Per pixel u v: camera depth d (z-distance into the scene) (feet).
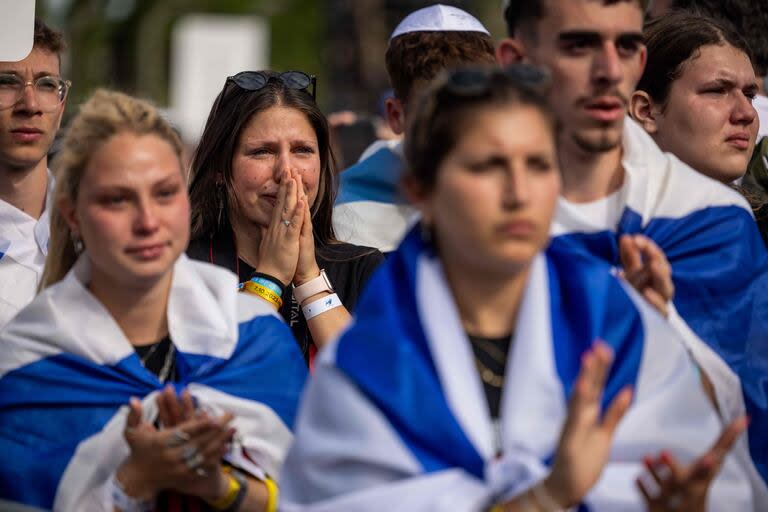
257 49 123.44
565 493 22.75
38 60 42.47
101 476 29.86
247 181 40.14
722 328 31.96
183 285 30.83
